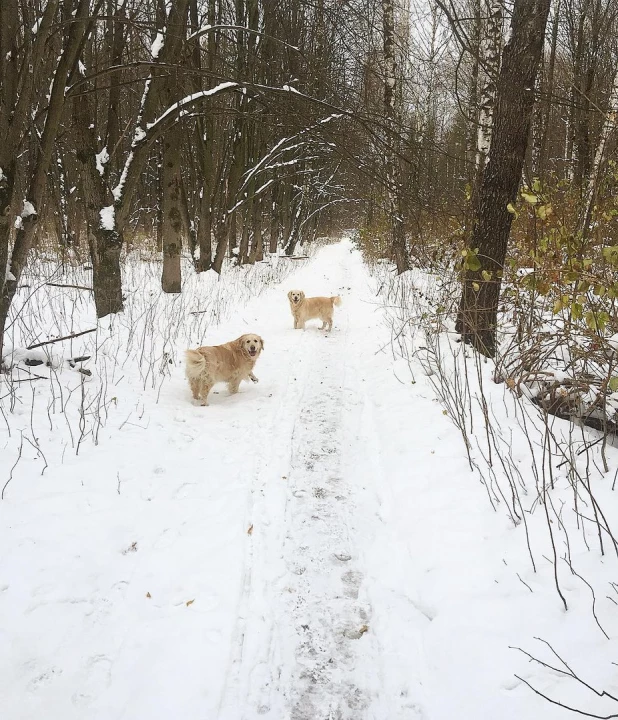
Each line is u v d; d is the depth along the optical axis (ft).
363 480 14.73
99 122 45.39
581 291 14.33
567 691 7.33
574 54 44.75
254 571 10.90
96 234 27.84
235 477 14.55
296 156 70.54
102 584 10.00
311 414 19.35
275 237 82.84
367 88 23.62
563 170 46.62
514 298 22.04
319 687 8.45
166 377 22.18
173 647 8.82
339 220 172.55
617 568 9.31
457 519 11.96
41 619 8.96
